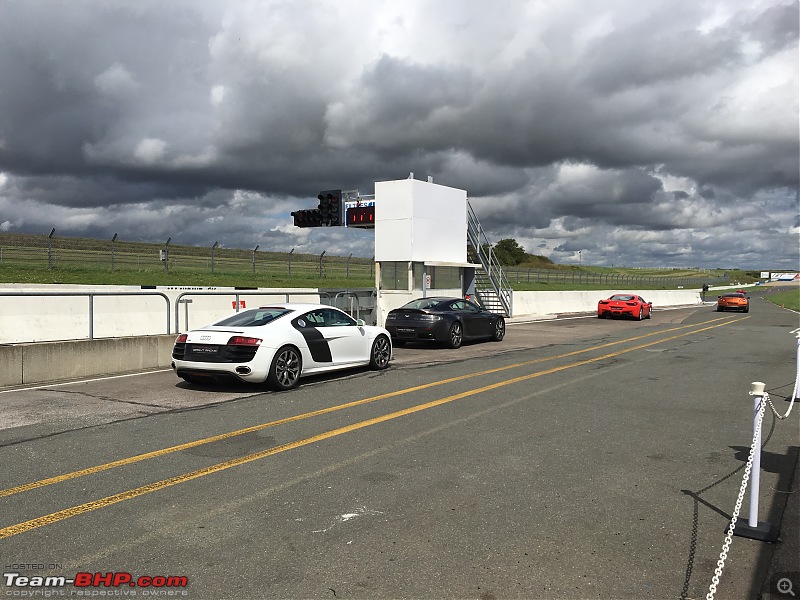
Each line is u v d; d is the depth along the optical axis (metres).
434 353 15.11
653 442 6.65
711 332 22.77
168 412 7.99
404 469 5.60
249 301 20.11
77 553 3.89
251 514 4.52
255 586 3.47
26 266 30.39
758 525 4.31
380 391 9.55
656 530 4.30
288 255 37.25
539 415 7.90
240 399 8.88
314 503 4.74
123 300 18.28
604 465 5.79
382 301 21.53
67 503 4.73
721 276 164.38
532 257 108.75
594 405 8.58
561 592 3.44
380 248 22.28
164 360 12.34
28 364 10.24
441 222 22.95
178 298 12.70
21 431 6.98
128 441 6.54
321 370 10.45
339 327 11.01
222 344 9.29
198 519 4.43
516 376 11.17
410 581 3.54
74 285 23.20
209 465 5.70
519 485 5.20
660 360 13.87
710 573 3.69
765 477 5.52
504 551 3.94
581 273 56.41
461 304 17.64
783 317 34.72
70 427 7.16
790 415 8.16
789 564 3.81
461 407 8.35
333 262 39.44
